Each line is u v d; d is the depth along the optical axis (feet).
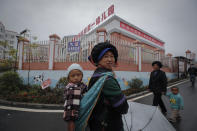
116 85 2.96
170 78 47.19
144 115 3.92
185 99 18.62
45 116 12.67
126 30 48.29
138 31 55.26
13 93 21.36
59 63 26.16
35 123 10.94
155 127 3.51
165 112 12.90
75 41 25.44
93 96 2.89
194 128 9.73
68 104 3.04
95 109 3.00
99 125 2.93
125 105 2.92
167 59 49.75
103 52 3.31
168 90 26.13
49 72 26.11
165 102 17.90
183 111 13.51
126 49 28.94
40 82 26.76
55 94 19.67
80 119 2.91
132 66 29.76
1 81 22.62
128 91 23.08
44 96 18.83
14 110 14.66
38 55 29.19
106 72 3.15
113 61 3.50
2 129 9.84
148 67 36.06
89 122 3.24
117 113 2.98
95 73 3.35
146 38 60.85
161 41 73.87
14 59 27.89
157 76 12.57
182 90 26.03
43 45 28.30
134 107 4.29
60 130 9.70
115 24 43.32
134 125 3.50
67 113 2.96
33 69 29.27
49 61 26.78
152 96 21.62
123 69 26.84
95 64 3.70
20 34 30.40
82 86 3.97
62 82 20.12
